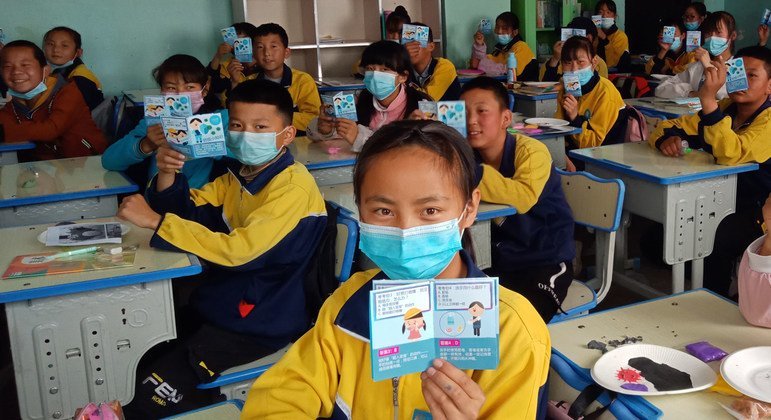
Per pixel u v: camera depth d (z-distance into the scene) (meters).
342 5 7.14
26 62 3.91
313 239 2.15
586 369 1.43
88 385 1.89
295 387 1.07
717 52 5.45
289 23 6.94
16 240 2.17
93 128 4.29
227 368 1.99
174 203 2.31
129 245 2.09
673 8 8.66
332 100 3.44
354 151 3.34
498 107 2.51
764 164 3.15
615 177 3.11
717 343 1.51
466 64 7.54
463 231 1.06
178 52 6.55
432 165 0.96
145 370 2.00
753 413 1.20
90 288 1.79
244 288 2.09
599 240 2.65
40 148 4.22
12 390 2.72
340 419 1.06
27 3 6.03
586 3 8.45
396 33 6.50
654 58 6.87
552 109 5.57
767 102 3.06
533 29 7.87
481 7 7.44
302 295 2.13
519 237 2.47
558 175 2.57
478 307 0.90
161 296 1.91
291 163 2.25
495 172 2.46
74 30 5.86
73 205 2.76
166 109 2.68
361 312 1.05
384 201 0.98
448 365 0.91
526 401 0.98
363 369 1.05
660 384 1.33
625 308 1.71
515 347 1.00
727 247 3.13
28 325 1.80
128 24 6.34
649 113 4.44
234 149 2.24
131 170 3.21
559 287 2.36
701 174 2.85
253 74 5.11
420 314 0.91
